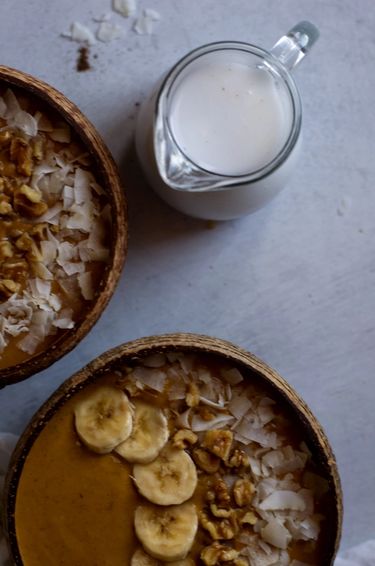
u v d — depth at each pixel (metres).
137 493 0.56
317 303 0.64
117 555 0.56
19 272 0.57
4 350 0.57
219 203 0.59
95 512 0.56
